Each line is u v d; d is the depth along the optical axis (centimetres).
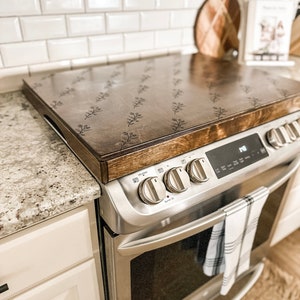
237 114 69
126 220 55
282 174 86
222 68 105
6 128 75
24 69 96
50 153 65
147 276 74
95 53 107
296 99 81
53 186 55
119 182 56
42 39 95
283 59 122
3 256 52
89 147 56
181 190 60
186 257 80
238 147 71
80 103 75
